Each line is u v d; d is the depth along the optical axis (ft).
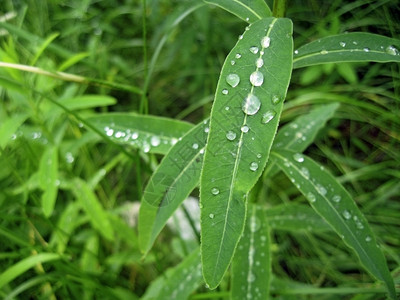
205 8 1.21
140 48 1.56
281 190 1.27
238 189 0.42
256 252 0.67
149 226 0.58
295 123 0.77
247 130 0.42
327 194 0.61
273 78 0.44
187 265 0.74
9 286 0.92
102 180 1.26
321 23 1.15
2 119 1.01
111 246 1.14
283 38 0.45
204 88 1.45
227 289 0.85
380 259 0.58
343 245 1.07
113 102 0.89
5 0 1.16
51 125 0.87
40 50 0.75
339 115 1.20
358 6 1.06
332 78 1.22
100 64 1.30
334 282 1.07
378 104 1.16
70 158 0.91
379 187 1.17
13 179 1.09
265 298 0.65
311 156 1.27
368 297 0.79
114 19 1.55
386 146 1.15
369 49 0.52
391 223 1.06
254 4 0.55
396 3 0.94
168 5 1.37
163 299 0.72
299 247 1.19
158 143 0.65
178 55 1.49
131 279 1.10
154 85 1.49
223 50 1.41
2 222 0.96
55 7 1.41
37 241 0.97
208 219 0.42
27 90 0.81
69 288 0.93
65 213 0.97
